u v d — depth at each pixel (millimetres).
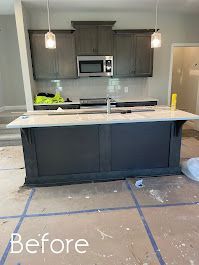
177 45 5328
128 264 1733
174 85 6965
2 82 5781
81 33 4598
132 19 5012
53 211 2430
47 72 4727
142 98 5168
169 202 2557
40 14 4734
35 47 4555
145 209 2430
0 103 5660
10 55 5660
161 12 4969
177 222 2205
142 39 4816
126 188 2893
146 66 4992
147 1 4176
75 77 4832
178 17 5148
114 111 3279
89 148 3027
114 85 5383
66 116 3016
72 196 2732
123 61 4879
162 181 3064
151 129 3086
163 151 3201
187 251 1843
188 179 3111
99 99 5055
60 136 2932
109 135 3014
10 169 3555
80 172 3092
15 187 2982
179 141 3182
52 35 2779
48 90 5195
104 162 3102
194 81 5887
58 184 3041
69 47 4645
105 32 4645
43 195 2771
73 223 2225
